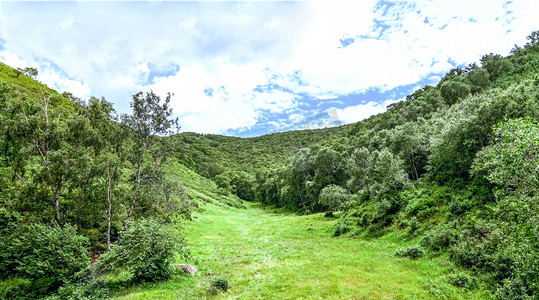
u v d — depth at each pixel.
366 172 49.69
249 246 31.45
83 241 19.91
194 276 20.05
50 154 21.88
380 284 16.25
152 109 29.73
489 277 14.73
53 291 16.16
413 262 19.81
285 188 87.06
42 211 21.86
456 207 23.31
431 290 14.80
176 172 100.56
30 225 18.73
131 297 14.76
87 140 24.30
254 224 55.19
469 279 15.04
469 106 33.03
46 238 17.39
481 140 25.88
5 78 65.62
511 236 10.38
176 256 22.81
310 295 15.30
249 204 124.12
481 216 20.06
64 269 17.00
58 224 20.39
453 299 13.75
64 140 23.77
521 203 9.46
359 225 33.69
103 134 26.20
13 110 22.84
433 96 102.81
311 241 32.72
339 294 15.21
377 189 36.31
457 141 28.22
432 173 33.22
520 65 96.25
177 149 31.69
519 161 9.37
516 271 10.95
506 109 24.23
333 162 70.88
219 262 24.12
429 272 17.55
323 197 56.75
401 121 93.25
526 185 9.59
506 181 10.16
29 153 22.08
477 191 23.17
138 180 28.27
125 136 27.91
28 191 21.28
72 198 24.59
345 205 44.03
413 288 15.40
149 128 29.41
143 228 19.17
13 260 16.75
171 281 17.98
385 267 19.52
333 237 34.03
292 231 41.00
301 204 85.69
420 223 25.70
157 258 17.89
